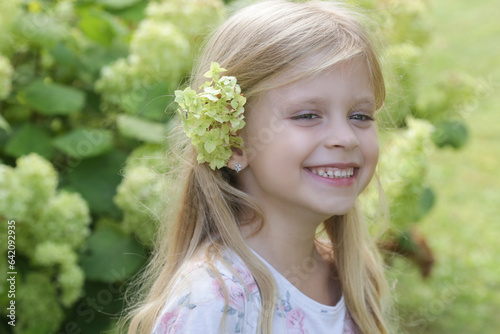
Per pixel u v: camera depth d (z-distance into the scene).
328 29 1.34
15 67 3.00
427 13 3.64
